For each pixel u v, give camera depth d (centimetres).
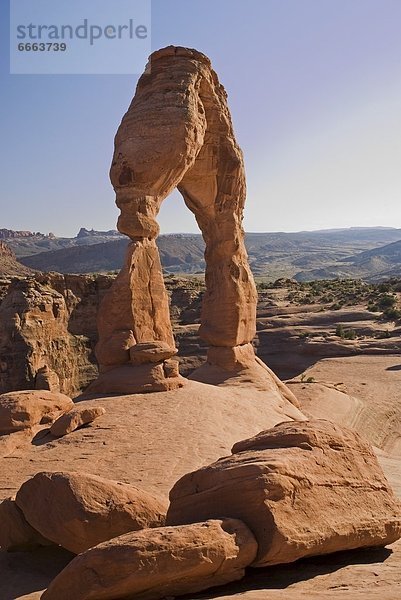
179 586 713
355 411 3328
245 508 786
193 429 1552
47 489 927
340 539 816
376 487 923
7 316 4103
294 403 2562
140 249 2039
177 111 2080
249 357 2494
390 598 639
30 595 817
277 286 9712
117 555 678
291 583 747
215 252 2461
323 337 5959
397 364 4925
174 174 2092
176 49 2189
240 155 2483
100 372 1986
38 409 1541
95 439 1437
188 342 5612
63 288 4759
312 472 849
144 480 1221
